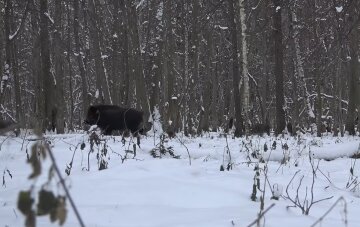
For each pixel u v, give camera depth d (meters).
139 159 8.34
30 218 1.78
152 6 29.17
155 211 4.73
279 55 21.88
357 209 5.33
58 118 21.28
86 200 5.29
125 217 4.52
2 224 4.25
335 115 26.23
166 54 26.11
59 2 23.09
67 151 9.35
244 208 4.98
